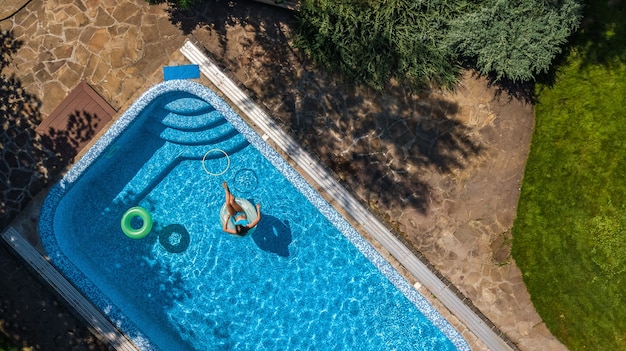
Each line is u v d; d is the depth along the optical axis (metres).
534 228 12.27
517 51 11.26
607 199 12.02
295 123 12.51
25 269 12.38
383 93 12.48
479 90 12.42
